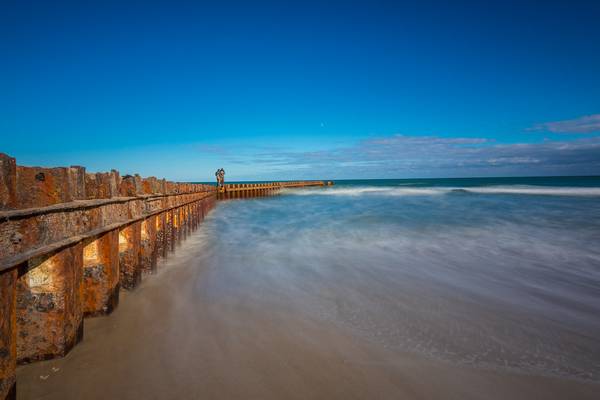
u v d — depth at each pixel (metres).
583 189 34.78
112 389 3.02
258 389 3.06
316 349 3.79
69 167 3.48
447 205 20.86
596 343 4.05
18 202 2.64
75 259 3.52
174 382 3.13
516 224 13.01
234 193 35.25
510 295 5.59
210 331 4.17
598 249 8.91
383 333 4.21
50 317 3.28
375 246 9.38
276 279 6.38
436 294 5.59
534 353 3.81
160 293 5.51
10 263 2.43
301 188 59.84
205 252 8.89
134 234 5.50
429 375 3.35
